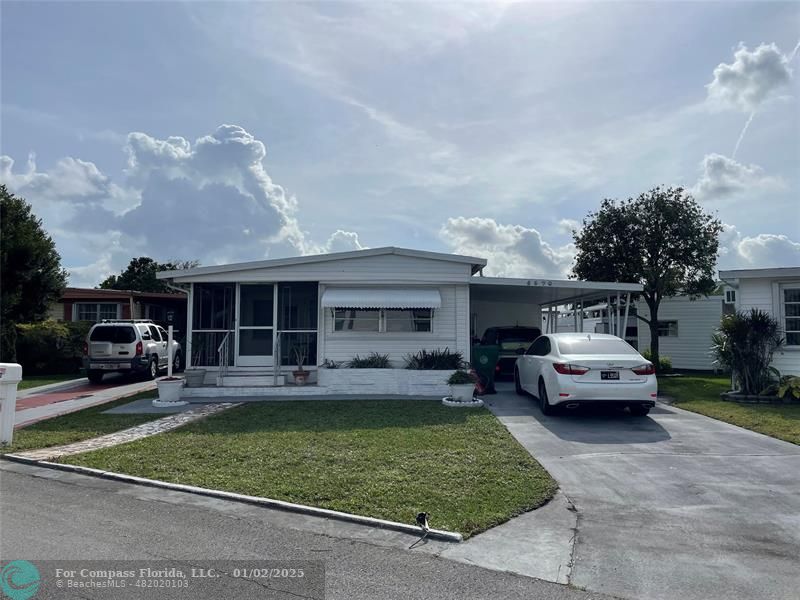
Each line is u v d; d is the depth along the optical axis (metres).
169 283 15.19
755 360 12.64
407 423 9.94
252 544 4.96
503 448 8.07
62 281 25.23
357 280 14.59
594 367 10.03
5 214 23.62
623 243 21.31
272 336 15.00
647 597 4.03
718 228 21.20
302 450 8.05
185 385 14.24
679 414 11.00
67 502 6.20
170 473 7.14
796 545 4.92
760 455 7.79
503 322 22.61
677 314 24.25
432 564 4.55
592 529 5.30
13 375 9.12
